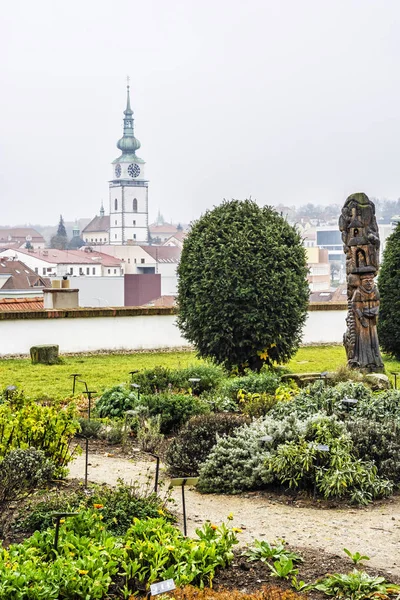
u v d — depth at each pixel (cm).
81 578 741
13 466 992
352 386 1430
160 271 15838
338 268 13238
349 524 975
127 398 1559
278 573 794
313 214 19938
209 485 1114
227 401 1616
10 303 2833
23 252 14012
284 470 1093
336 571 814
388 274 2491
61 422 1134
